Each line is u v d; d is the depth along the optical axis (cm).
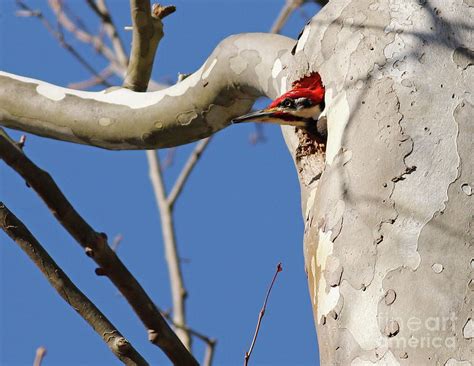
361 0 988
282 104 1102
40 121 1269
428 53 912
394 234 842
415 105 888
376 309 825
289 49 1141
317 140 1077
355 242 856
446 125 873
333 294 854
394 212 849
